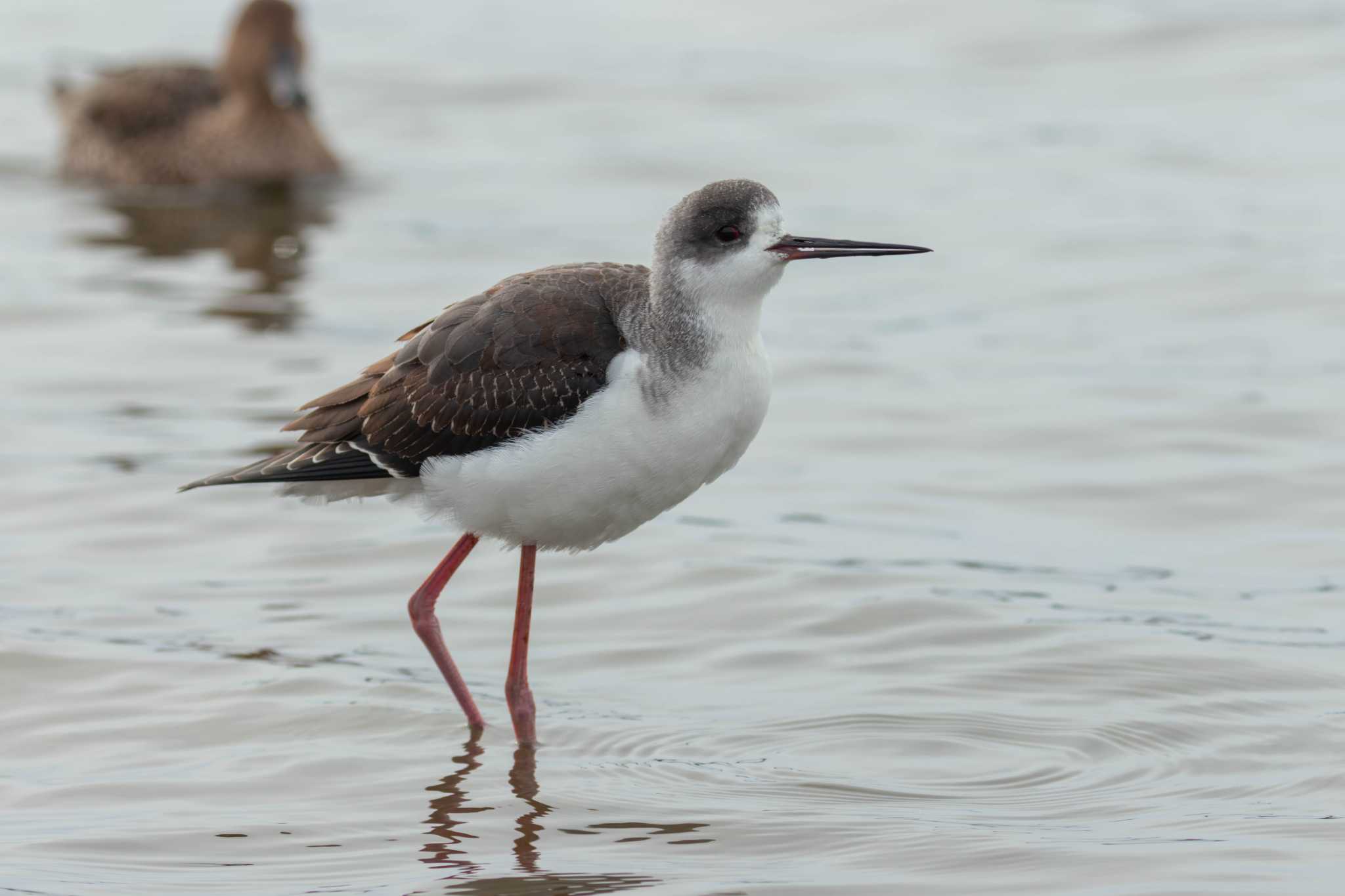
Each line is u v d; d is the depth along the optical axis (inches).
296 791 418.3
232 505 589.3
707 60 1196.5
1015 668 477.7
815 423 661.9
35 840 391.9
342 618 516.4
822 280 828.0
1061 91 1113.4
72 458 621.6
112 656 487.8
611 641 503.2
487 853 387.2
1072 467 618.8
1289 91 1087.0
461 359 420.5
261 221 913.5
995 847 385.1
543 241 860.0
